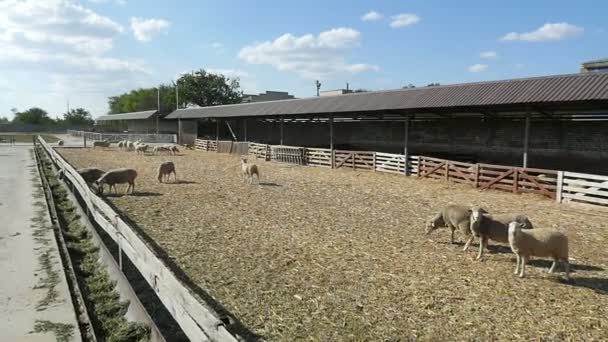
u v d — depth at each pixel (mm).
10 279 6305
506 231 6895
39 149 35219
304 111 24156
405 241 8320
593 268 6863
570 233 9164
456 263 7016
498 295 5734
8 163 24375
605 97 11859
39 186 15383
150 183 16062
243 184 16078
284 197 13289
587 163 17781
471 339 4574
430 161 17969
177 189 14648
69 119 114812
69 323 5016
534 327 4852
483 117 21453
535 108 15672
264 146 27141
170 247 7785
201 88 76625
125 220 9883
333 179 17719
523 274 6387
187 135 43406
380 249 7781
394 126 26453
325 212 11055
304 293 5758
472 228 7145
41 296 5734
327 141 31641
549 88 14039
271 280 6219
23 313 5250
